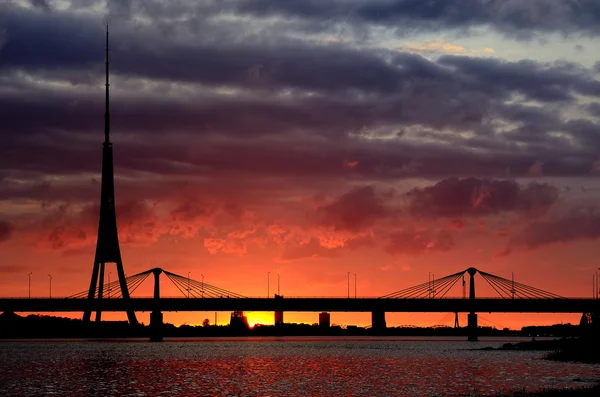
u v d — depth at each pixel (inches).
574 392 4987.7
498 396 5083.7
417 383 6545.3
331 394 5871.1
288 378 7111.2
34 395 5944.9
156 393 6028.5
